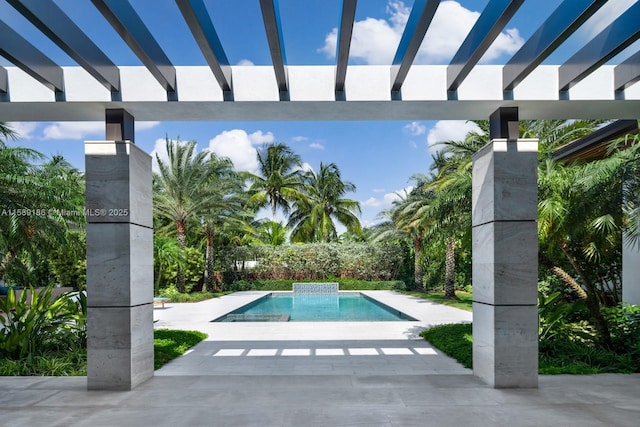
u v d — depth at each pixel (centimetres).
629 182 580
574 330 705
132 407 427
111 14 325
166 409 421
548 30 372
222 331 932
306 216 2853
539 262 736
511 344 488
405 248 2417
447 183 1107
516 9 311
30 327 629
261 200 2703
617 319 735
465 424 381
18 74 476
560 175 702
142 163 524
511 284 490
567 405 429
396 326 991
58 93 477
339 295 2194
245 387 495
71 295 732
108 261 488
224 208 1967
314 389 487
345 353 696
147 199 536
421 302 1614
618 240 822
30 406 431
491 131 535
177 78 482
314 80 484
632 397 454
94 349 486
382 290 2294
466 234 916
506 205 493
